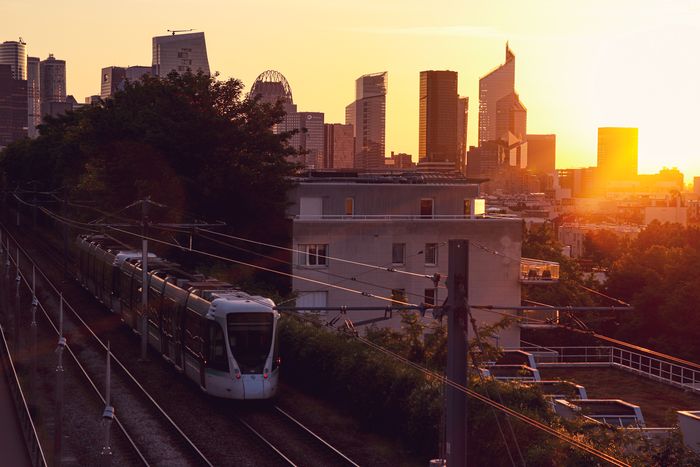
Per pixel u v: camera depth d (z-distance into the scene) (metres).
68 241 90.50
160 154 66.19
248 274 65.38
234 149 67.00
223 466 30.12
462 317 21.44
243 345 37.06
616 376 46.75
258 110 69.31
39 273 82.50
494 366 43.19
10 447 33.12
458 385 21.42
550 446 25.48
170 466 30.00
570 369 48.81
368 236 65.00
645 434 25.91
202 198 65.44
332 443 33.03
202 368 38.12
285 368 43.75
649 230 130.62
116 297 58.94
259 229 66.25
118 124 73.44
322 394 40.28
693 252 82.88
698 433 27.02
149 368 46.03
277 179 66.38
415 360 37.09
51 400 39.38
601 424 26.77
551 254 97.44
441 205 70.19
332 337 40.78
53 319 60.72
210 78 69.75
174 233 66.75
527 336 80.38
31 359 39.47
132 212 70.56
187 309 41.56
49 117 140.12
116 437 33.25
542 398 29.22
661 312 79.19
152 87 77.44
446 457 21.61
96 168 82.00
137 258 59.03
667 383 44.88
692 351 76.12
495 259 67.31
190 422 35.62
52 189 120.88
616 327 88.81
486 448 28.00
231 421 35.91
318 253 64.62
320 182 72.19
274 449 31.47
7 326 56.53
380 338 38.94
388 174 80.31
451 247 21.52
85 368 45.75
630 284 90.75
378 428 35.03
